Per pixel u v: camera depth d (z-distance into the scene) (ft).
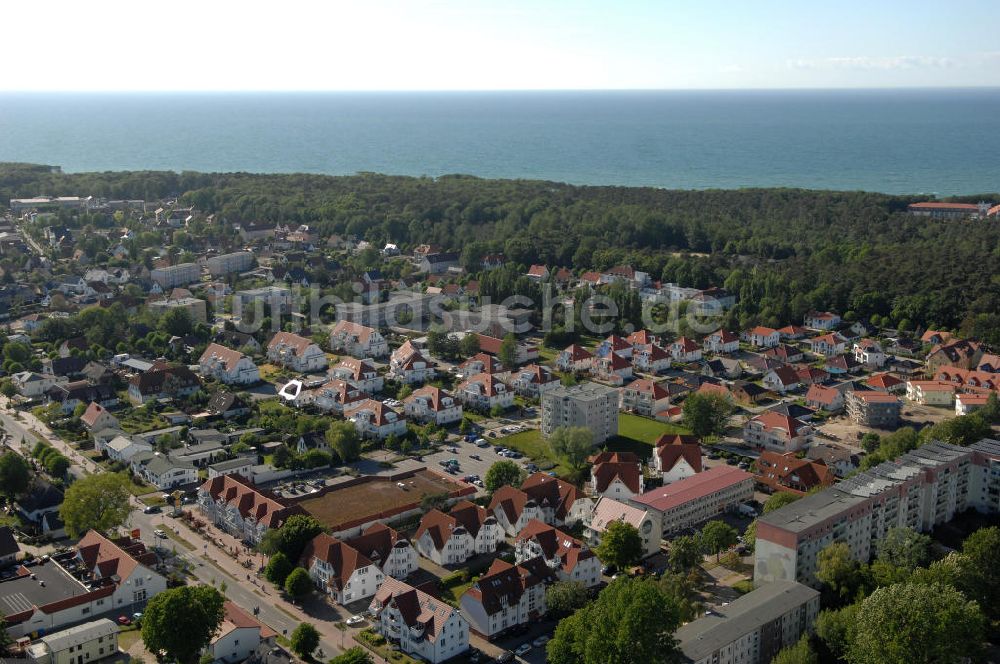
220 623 633.20
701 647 606.55
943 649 591.78
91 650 629.10
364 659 590.96
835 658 640.17
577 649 602.85
